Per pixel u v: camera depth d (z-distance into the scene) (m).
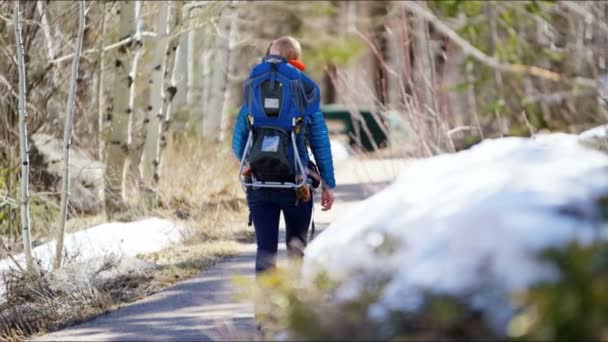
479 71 27.17
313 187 8.95
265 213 8.81
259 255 8.77
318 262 6.48
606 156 6.39
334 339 5.77
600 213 5.45
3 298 11.71
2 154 17.56
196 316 10.15
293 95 8.64
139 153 20.19
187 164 21.91
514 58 26.75
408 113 17.83
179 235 15.77
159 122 20.64
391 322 5.57
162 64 20.67
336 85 19.39
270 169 8.62
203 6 23.77
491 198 5.70
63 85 20.12
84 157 19.75
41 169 18.67
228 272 12.53
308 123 8.77
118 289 11.62
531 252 5.16
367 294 5.80
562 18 27.48
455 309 5.25
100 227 16.44
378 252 5.98
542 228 5.24
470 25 27.80
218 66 29.02
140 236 15.59
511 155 6.62
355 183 22.94
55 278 11.70
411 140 18.61
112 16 21.58
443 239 5.62
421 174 6.96
